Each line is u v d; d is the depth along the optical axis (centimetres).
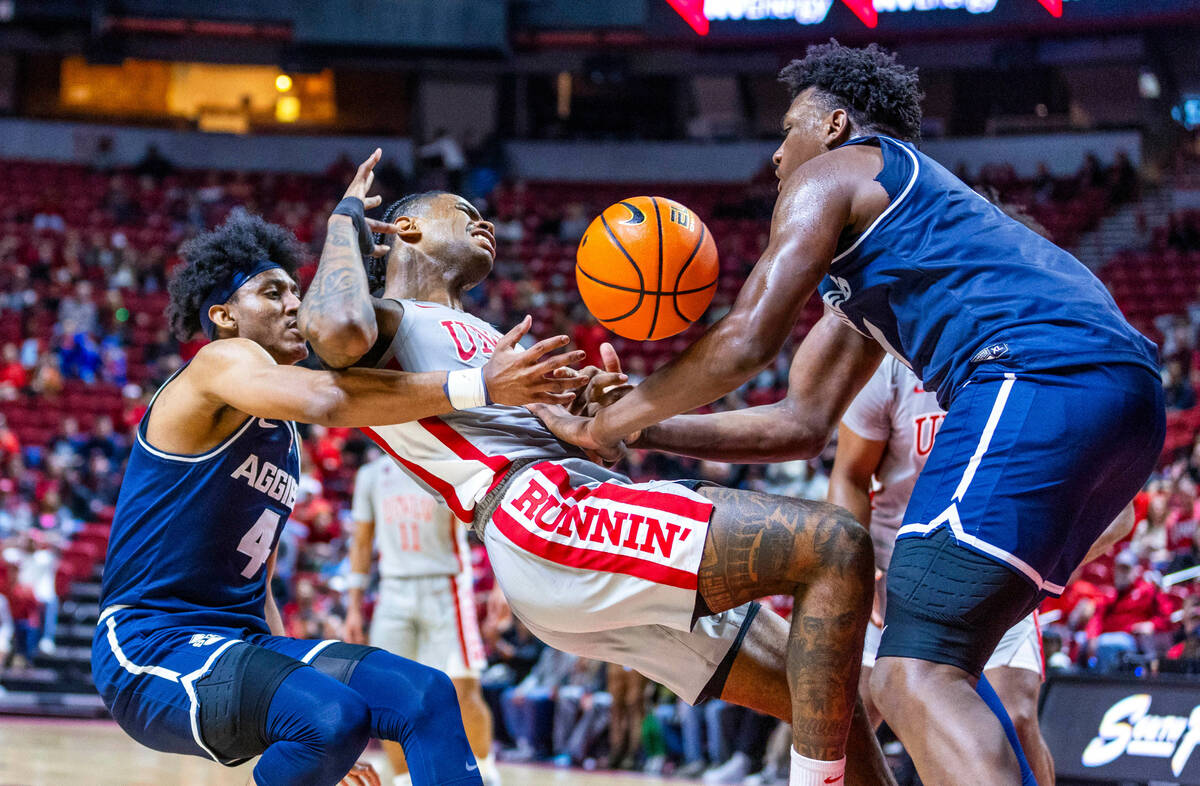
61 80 1939
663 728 718
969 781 179
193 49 1861
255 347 240
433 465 232
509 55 1781
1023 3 1512
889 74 230
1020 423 192
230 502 247
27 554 973
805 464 864
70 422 1173
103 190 1764
